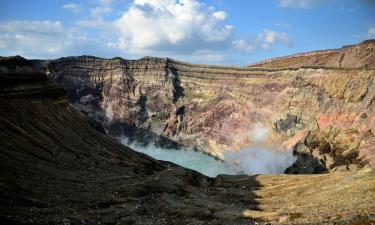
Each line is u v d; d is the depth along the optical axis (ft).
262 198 463.01
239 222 318.04
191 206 409.08
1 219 262.67
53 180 424.05
